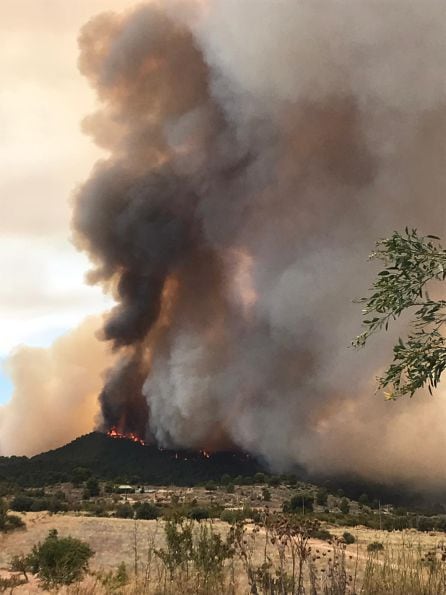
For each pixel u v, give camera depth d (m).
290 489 83.25
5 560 35.50
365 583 8.38
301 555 8.38
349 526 42.09
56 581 15.18
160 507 58.56
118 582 11.51
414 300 6.34
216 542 10.32
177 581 9.88
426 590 8.02
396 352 6.35
